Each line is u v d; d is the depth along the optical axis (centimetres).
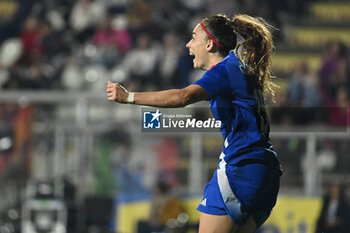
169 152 2569
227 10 4266
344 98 3634
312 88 3488
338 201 2427
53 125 2625
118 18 4316
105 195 2558
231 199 1126
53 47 4078
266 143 1145
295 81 3503
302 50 4481
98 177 2581
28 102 2648
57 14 4403
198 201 2498
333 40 4419
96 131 2605
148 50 3869
